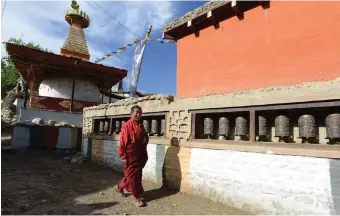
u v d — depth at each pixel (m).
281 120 4.26
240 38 5.38
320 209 3.56
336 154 3.46
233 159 4.72
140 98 7.31
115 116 8.68
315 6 4.28
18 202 4.73
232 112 5.03
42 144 13.79
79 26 22.64
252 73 5.07
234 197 4.61
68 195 5.40
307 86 3.88
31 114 14.96
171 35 7.01
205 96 5.44
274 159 4.14
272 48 4.79
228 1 5.32
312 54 4.22
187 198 5.26
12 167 8.30
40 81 19.44
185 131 5.79
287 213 3.88
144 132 5.48
